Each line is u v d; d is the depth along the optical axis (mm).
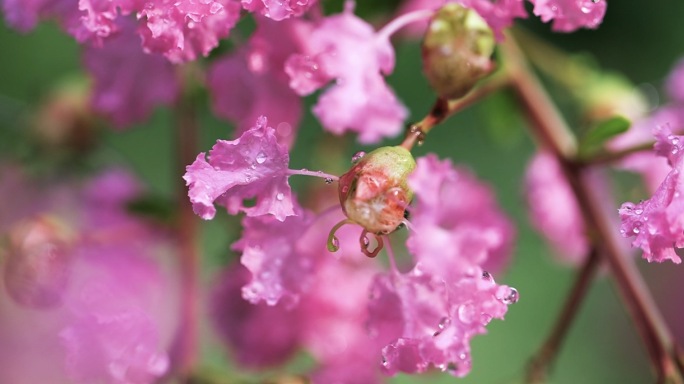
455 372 292
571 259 384
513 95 368
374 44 311
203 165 286
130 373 340
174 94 345
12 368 420
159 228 368
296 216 298
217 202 290
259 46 312
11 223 394
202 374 356
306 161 377
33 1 323
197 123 364
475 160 596
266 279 299
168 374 355
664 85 401
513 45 360
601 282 614
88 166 397
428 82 304
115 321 341
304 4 291
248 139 287
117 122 345
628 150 339
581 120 379
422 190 315
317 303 357
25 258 358
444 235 313
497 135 381
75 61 571
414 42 370
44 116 394
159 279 376
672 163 287
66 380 422
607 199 380
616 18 658
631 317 334
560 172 359
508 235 365
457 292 294
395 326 298
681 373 322
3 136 399
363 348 356
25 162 396
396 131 310
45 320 421
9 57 569
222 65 328
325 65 308
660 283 603
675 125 382
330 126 308
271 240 300
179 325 363
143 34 295
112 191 388
